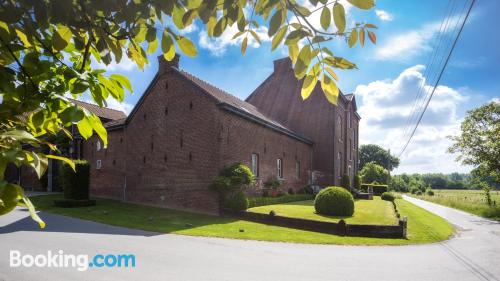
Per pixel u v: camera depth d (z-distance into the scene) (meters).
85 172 17.42
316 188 25.86
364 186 38.22
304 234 11.41
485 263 8.45
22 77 1.32
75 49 1.48
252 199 16.36
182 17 1.35
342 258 8.33
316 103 27.69
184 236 10.24
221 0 1.37
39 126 1.34
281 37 1.42
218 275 6.48
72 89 1.44
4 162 1.00
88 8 1.31
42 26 1.24
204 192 15.52
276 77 29.45
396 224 12.21
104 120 26.17
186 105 16.97
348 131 31.81
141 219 13.22
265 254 8.38
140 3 1.32
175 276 6.30
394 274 7.10
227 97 20.70
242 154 17.25
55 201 16.53
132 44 1.53
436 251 9.81
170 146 17.44
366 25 1.47
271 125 19.88
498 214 22.42
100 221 12.54
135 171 19.11
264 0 1.43
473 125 28.12
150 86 18.94
